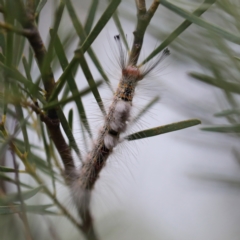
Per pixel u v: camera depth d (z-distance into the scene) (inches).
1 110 10.1
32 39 9.5
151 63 10.4
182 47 10.1
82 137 10.7
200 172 10.6
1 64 9.3
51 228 10.1
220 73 9.9
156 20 10.2
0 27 9.2
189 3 9.7
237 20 9.6
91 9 9.8
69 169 10.5
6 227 10.1
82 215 10.4
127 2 10.3
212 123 10.4
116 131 10.7
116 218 10.7
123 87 10.5
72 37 9.9
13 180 10.0
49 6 11.5
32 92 9.4
